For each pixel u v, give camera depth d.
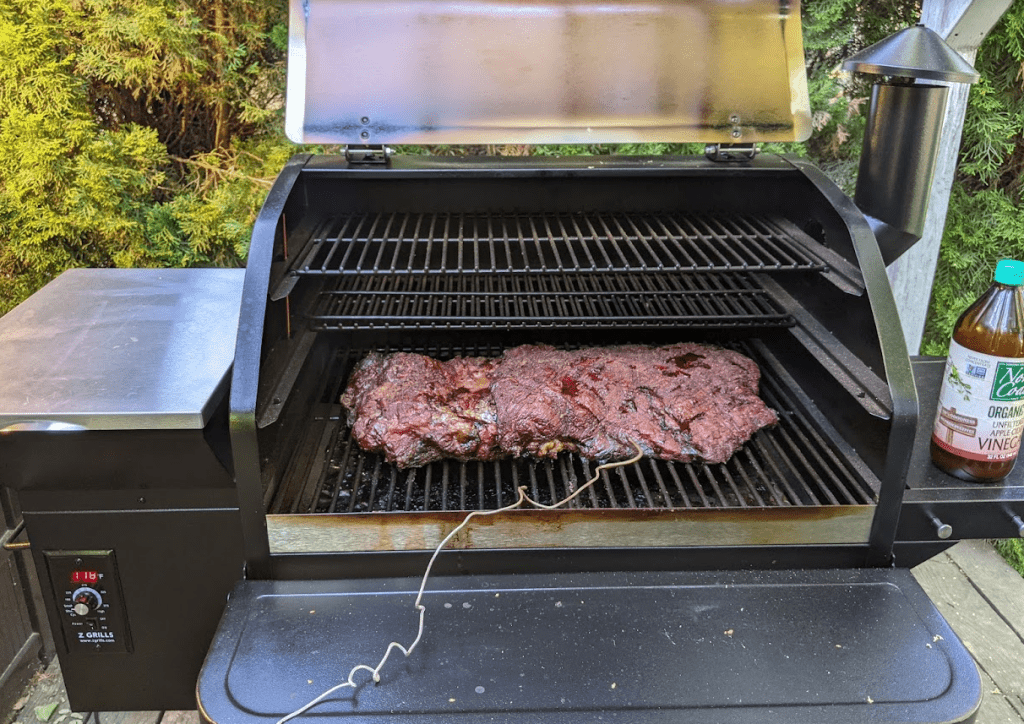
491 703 0.64
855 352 0.87
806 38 1.58
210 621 0.85
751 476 0.92
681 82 1.01
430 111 0.99
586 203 1.07
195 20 1.57
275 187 0.89
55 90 1.56
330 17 0.99
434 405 0.94
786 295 1.06
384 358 1.04
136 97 1.61
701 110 1.02
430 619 0.72
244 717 0.62
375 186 1.04
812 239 0.99
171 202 1.69
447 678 0.66
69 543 0.81
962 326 0.83
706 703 0.64
